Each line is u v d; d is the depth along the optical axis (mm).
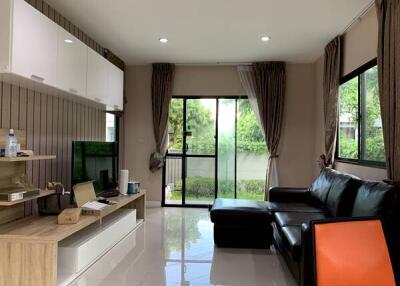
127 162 6117
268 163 5750
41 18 2678
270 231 3656
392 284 1368
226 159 6043
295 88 5824
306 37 4438
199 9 3562
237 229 3660
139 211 4789
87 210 3033
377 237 1410
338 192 3275
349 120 4219
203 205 6031
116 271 2934
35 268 2387
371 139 3607
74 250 2752
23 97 3070
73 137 4086
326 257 1324
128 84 6117
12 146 2580
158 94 5934
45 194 2920
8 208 2830
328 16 3715
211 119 6059
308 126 5797
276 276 2885
